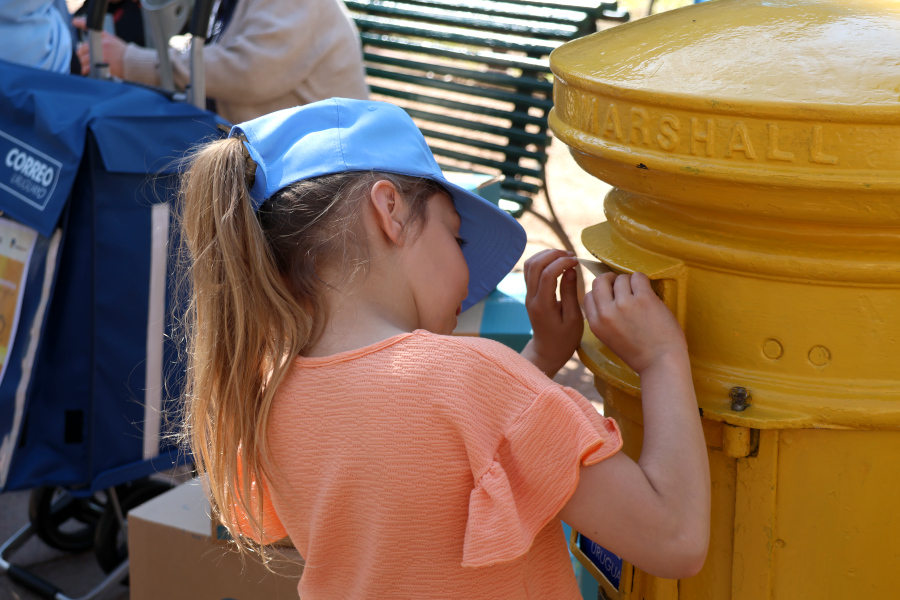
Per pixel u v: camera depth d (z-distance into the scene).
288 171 0.90
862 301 0.86
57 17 2.54
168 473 2.34
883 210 0.78
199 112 1.90
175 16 2.51
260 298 0.88
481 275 1.16
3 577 2.29
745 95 0.78
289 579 1.47
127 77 2.65
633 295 0.92
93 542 2.40
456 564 0.80
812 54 0.81
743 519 0.95
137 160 1.80
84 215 1.81
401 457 0.80
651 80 0.85
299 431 0.86
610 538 0.79
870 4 0.92
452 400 0.79
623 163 0.87
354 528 0.84
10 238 1.84
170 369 1.90
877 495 0.92
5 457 1.86
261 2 2.52
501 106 5.20
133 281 1.85
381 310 0.89
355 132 0.91
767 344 0.91
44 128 1.78
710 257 0.90
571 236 4.18
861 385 0.88
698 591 1.01
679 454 0.82
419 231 0.91
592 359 1.06
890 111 0.73
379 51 5.52
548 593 0.87
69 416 1.89
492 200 2.30
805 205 0.80
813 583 0.95
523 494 0.77
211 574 1.53
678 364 0.89
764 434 0.91
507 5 4.03
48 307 1.81
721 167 0.80
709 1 1.04
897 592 0.95
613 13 3.84
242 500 0.92
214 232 0.91
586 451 0.75
